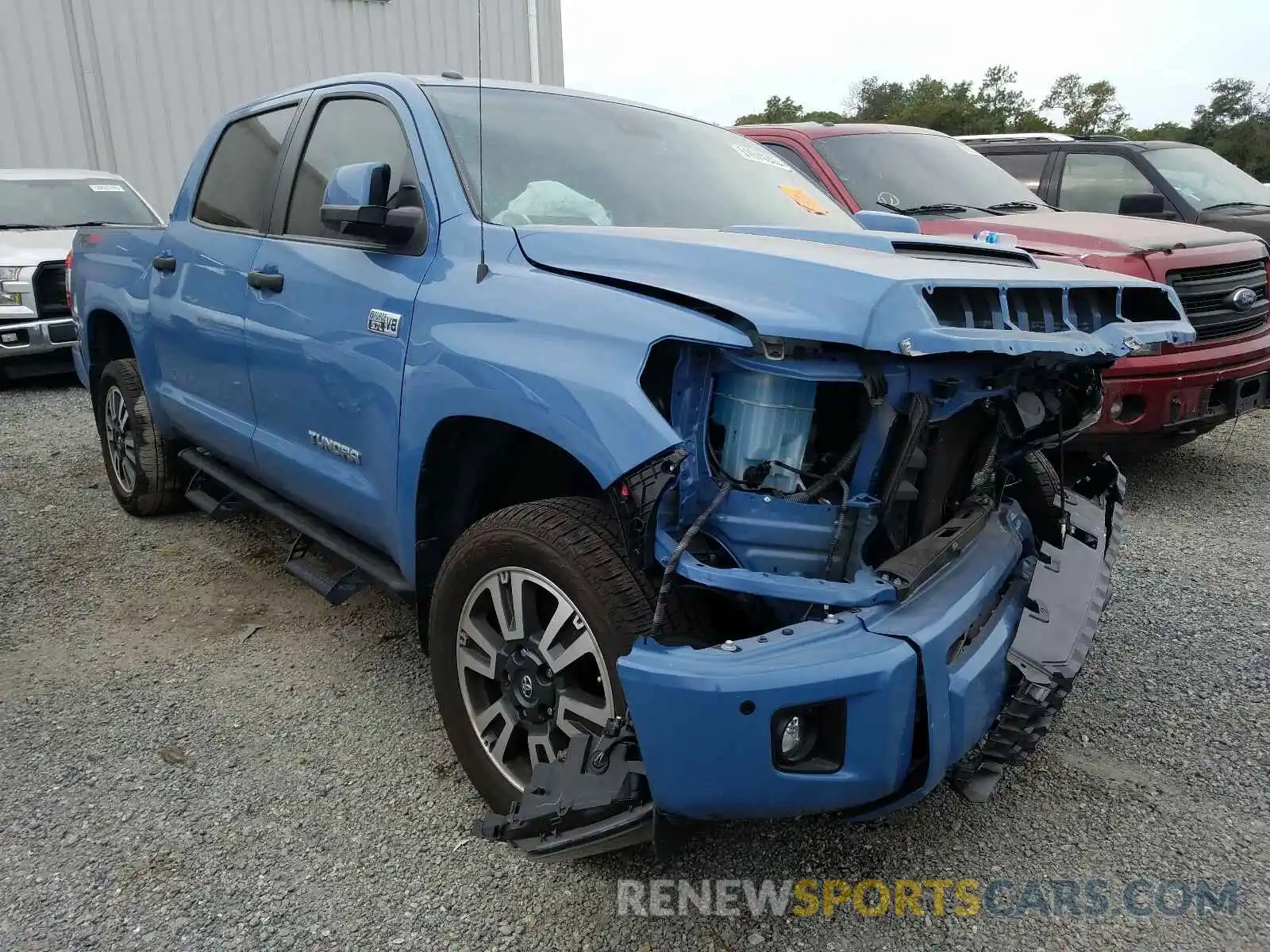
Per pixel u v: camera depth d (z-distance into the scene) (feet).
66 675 11.46
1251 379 17.51
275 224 12.02
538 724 8.15
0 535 16.24
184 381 14.16
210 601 13.60
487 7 52.47
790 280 7.11
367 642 12.40
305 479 11.23
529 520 7.89
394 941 7.36
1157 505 17.80
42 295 27.99
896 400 6.84
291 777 9.44
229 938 7.37
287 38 47.11
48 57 41.47
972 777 7.61
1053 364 7.73
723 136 12.73
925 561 7.13
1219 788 9.37
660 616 6.83
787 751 6.48
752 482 7.18
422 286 9.17
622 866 8.18
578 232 8.61
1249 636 12.41
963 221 19.56
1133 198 22.77
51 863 8.18
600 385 7.08
